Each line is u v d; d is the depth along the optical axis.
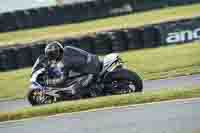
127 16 75.94
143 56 59.53
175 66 54.66
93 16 76.31
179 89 43.53
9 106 48.00
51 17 75.88
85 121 38.28
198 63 54.75
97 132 35.75
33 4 79.88
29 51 60.66
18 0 82.81
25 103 48.47
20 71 60.00
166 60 57.12
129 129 35.53
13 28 75.31
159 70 54.03
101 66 44.00
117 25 71.25
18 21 75.25
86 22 75.75
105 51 62.19
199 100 40.00
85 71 43.88
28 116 41.12
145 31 61.75
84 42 61.59
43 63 45.06
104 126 36.72
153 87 47.50
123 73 43.44
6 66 60.69
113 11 76.38
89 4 75.75
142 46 62.38
